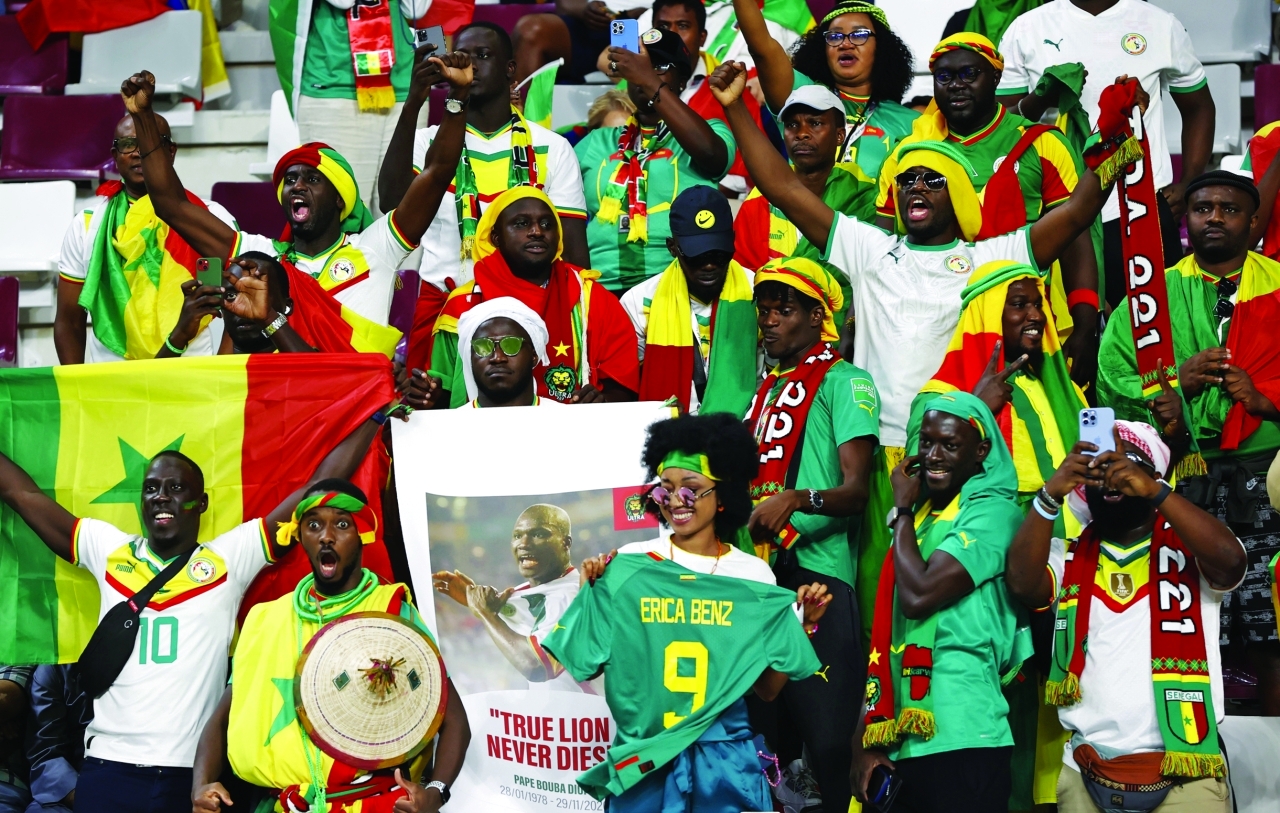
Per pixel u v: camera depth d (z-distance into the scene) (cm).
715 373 2025
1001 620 1673
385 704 1711
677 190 2348
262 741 1706
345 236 2214
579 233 2323
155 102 3045
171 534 1852
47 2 3094
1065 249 2036
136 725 1775
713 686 1577
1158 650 1659
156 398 1942
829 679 1806
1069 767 1728
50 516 1902
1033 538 1636
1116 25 2500
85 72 3080
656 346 2095
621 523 1839
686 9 2545
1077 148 2344
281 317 2002
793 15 2850
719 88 2050
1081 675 1698
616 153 2411
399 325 2586
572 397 2023
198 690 1792
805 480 1888
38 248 2877
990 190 2009
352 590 1777
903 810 1667
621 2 3009
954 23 2781
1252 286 2094
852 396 1892
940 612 1664
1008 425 1866
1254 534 1997
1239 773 1811
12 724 2075
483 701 1811
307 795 1689
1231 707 2033
